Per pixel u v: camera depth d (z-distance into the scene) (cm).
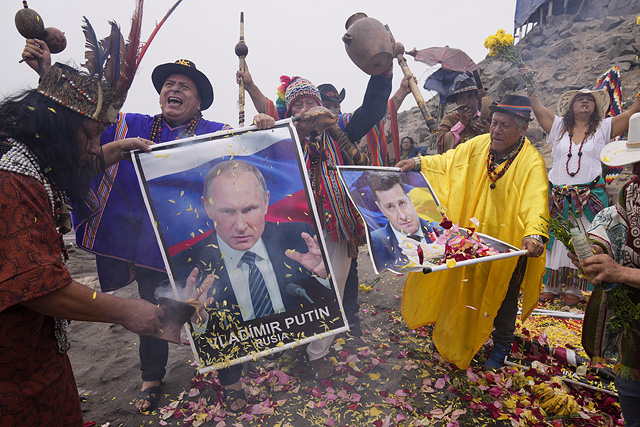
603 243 196
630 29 1587
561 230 199
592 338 207
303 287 242
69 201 171
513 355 328
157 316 162
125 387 311
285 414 269
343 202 305
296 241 245
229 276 237
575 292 464
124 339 392
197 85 291
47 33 179
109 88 160
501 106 291
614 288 185
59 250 141
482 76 1861
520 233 294
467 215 326
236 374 271
